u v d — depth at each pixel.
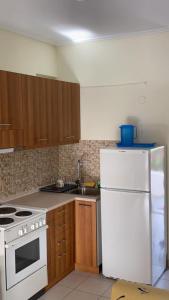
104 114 4.48
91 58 4.51
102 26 3.83
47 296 3.52
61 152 4.78
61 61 4.73
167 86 4.05
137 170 3.60
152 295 1.84
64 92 4.28
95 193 4.41
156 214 3.77
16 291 3.09
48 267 3.62
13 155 3.95
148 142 4.21
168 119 4.08
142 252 3.64
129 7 3.21
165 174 4.12
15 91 3.47
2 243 2.95
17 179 4.02
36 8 3.20
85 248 4.06
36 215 3.34
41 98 3.86
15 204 3.74
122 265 3.76
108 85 4.42
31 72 4.29
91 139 4.59
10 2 3.03
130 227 3.68
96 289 3.65
